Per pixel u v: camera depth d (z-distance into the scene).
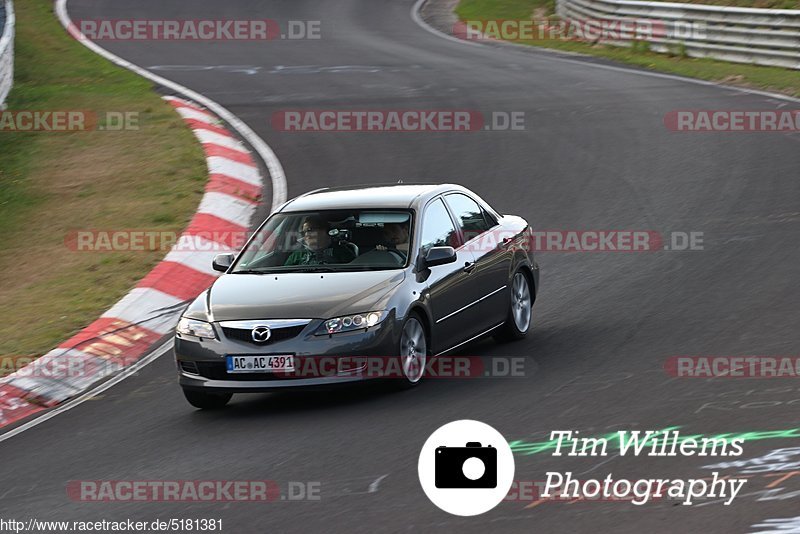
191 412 31.06
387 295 30.30
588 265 44.09
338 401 30.58
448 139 67.31
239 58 101.62
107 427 30.44
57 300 43.59
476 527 20.73
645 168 58.81
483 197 55.72
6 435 30.92
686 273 41.53
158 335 40.25
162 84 87.50
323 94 82.19
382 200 33.59
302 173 61.38
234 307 30.33
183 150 65.19
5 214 56.97
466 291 33.34
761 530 19.64
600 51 101.56
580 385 29.75
